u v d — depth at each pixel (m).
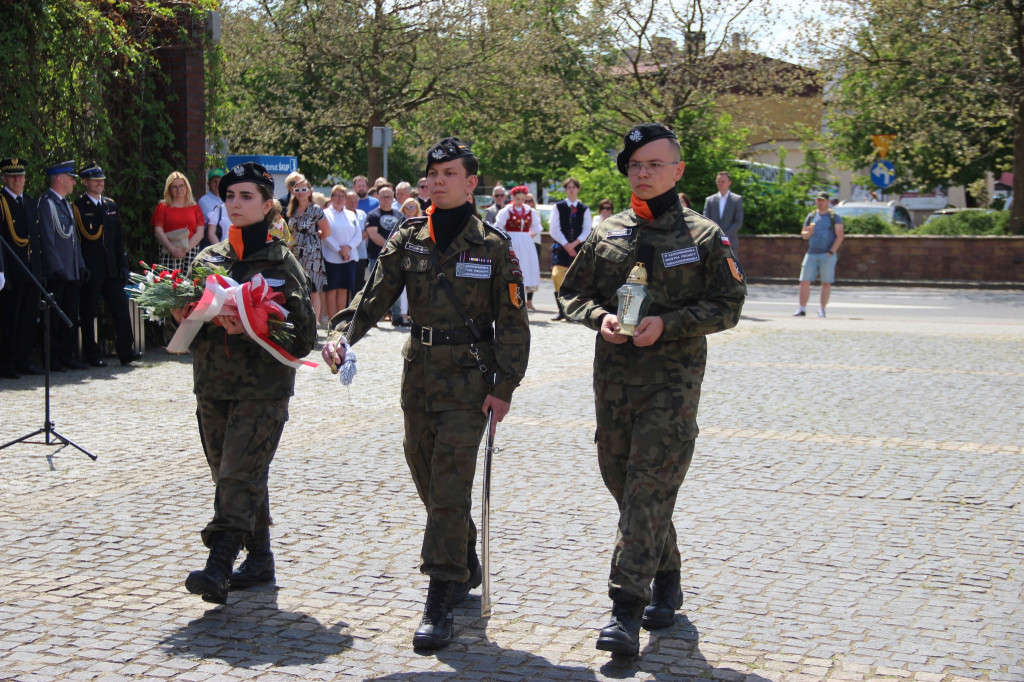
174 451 7.24
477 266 4.14
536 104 29.20
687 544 5.30
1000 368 11.18
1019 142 24.39
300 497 6.11
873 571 4.92
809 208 26.03
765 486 6.41
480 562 4.74
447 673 3.79
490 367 4.18
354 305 4.34
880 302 19.52
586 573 4.89
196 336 4.47
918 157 27.17
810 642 4.09
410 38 26.83
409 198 14.64
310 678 3.73
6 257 9.91
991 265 23.00
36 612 4.32
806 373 10.83
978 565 5.01
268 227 4.51
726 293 4.03
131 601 4.47
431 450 4.29
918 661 3.91
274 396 4.43
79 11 11.18
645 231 4.16
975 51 23.55
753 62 27.45
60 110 11.40
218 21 12.74
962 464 6.97
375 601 4.52
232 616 4.32
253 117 29.28
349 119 27.83
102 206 10.83
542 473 6.71
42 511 5.77
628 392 4.07
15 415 8.38
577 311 4.21
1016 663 3.90
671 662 3.91
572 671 3.83
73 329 10.71
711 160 26.36
